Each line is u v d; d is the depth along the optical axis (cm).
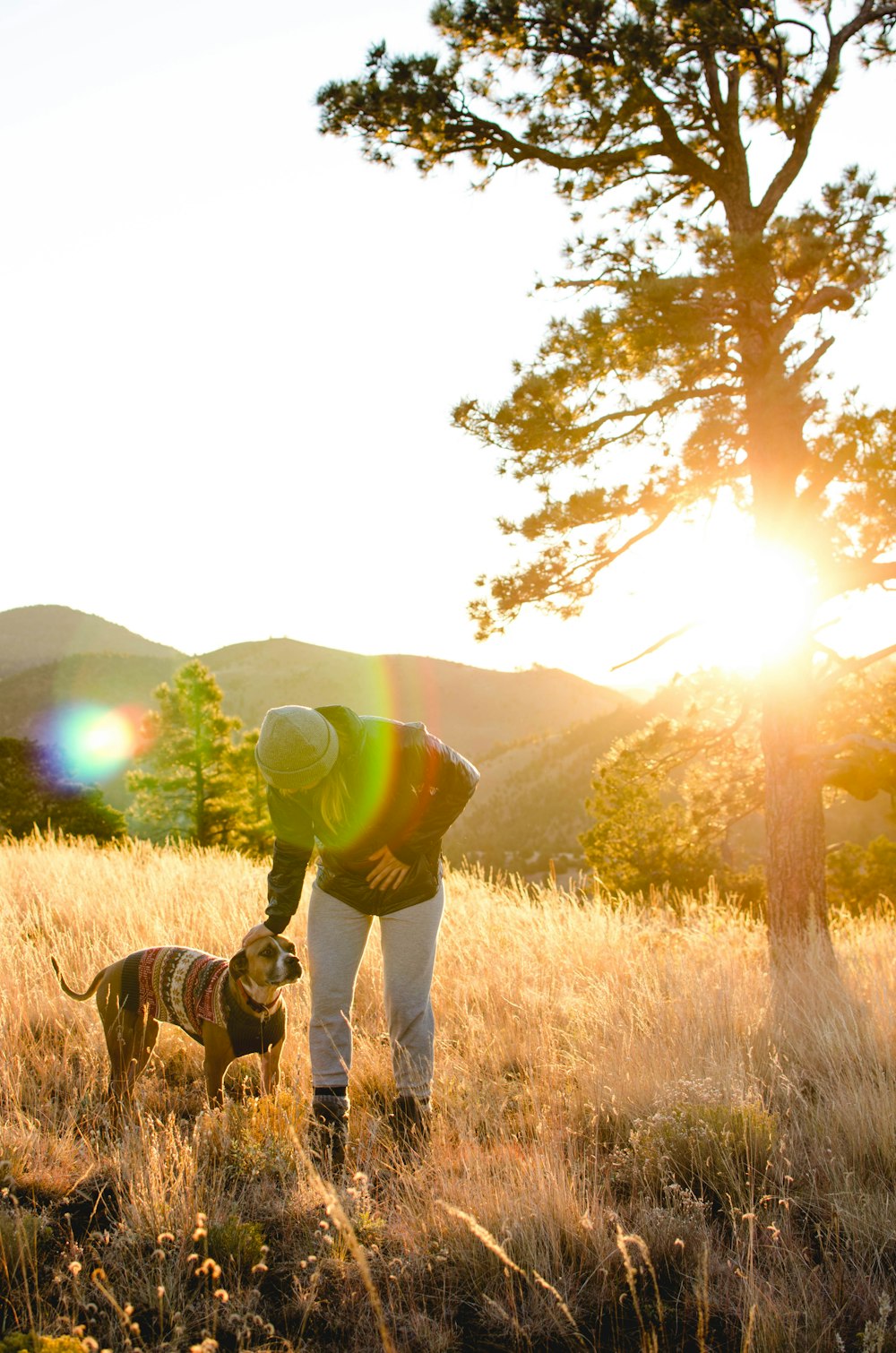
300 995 525
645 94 827
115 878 780
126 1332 252
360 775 355
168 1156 335
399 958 387
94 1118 381
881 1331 253
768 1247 309
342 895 383
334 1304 282
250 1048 390
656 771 1027
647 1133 366
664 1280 299
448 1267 298
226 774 2755
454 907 781
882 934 800
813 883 830
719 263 741
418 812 368
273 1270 295
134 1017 401
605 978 579
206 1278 285
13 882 755
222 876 845
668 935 754
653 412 851
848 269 777
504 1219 307
